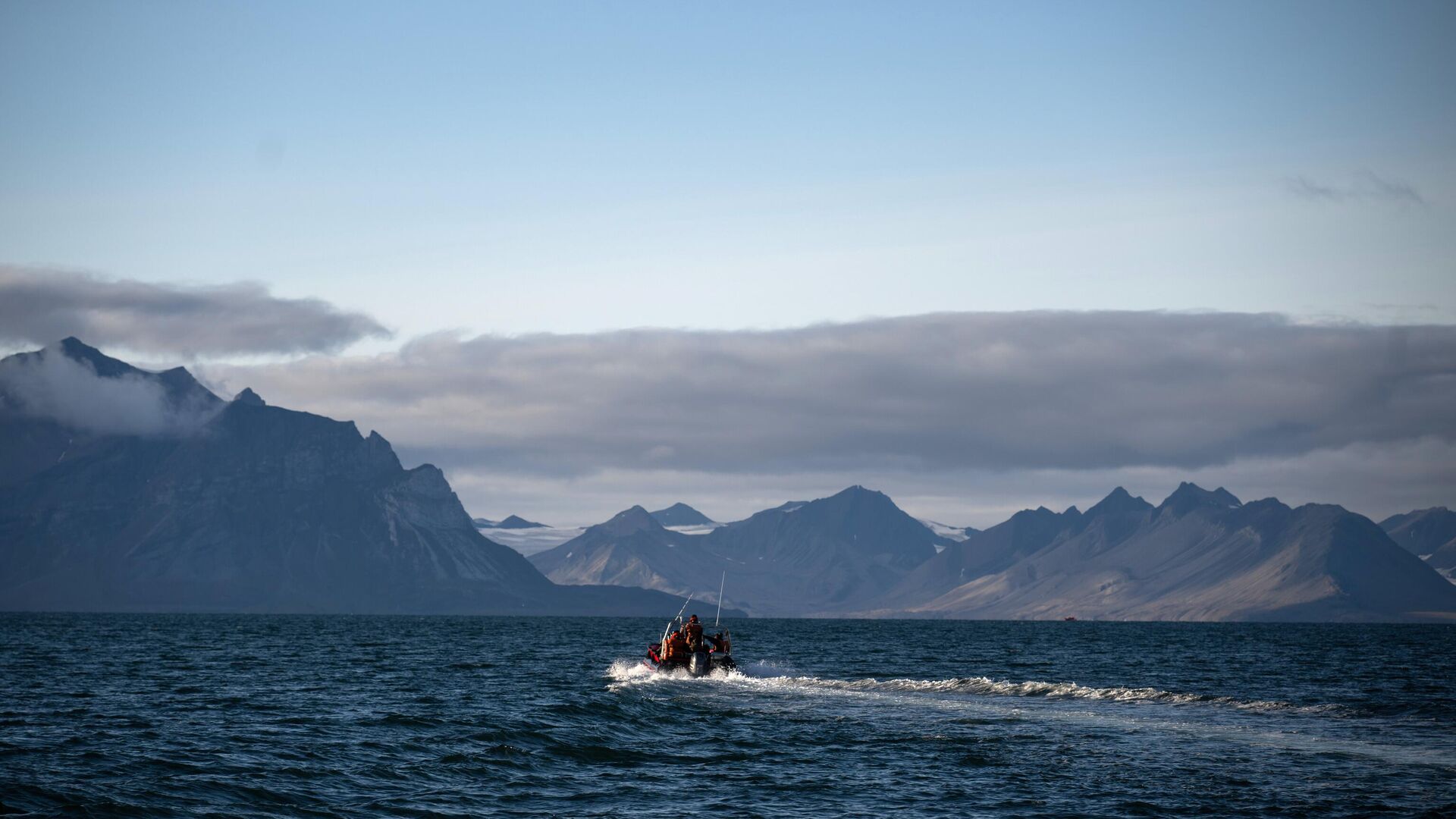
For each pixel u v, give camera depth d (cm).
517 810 3497
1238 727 5006
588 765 4153
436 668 9119
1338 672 9531
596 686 7319
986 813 3478
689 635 7456
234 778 3822
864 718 5275
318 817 3369
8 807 3369
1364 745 4531
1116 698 6103
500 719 5216
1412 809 3494
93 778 3778
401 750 4381
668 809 3519
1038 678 8594
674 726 5025
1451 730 4959
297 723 5141
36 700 6153
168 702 6062
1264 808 3509
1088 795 3678
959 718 5294
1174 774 3994
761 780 3906
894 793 3725
